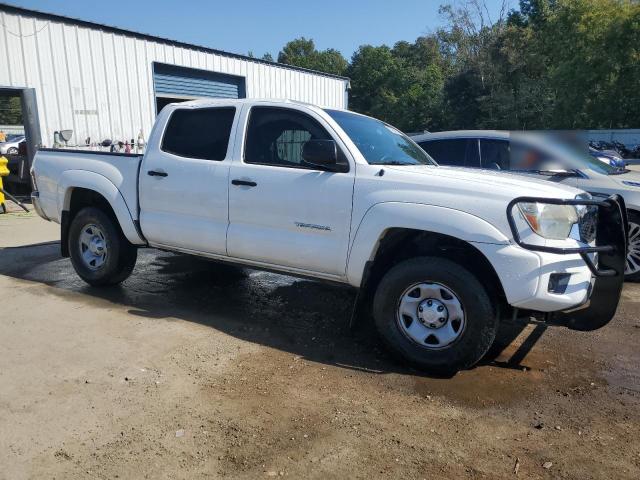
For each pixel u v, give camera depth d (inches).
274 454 111.8
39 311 197.3
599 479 106.3
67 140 521.7
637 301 223.9
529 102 1723.7
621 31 1472.7
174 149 203.3
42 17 502.3
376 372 152.9
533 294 138.6
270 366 154.6
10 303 206.5
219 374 148.3
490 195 144.3
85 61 546.0
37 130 506.3
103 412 126.6
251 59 773.9
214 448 113.4
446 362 149.3
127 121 598.2
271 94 825.5
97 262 226.5
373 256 160.4
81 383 140.8
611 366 161.2
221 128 193.8
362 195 159.9
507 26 1916.8
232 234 185.6
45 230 372.8
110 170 215.9
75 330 178.5
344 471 106.7
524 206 141.1
